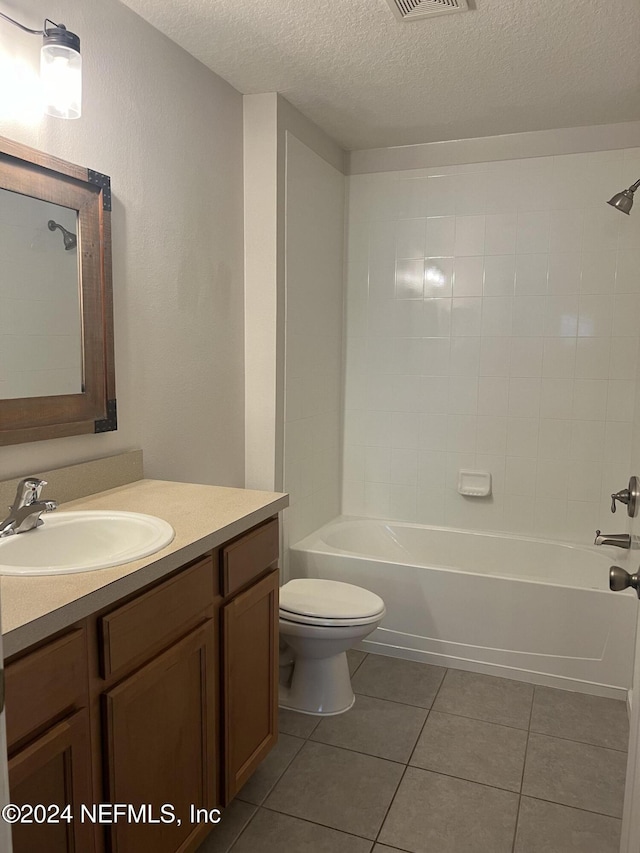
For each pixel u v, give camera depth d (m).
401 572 2.91
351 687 2.62
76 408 1.87
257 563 1.87
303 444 3.19
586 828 1.86
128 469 2.11
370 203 3.52
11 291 1.66
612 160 3.09
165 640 1.48
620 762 2.17
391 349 3.56
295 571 3.10
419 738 2.30
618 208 2.74
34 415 1.74
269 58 2.39
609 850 1.78
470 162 3.32
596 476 3.24
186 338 2.43
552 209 3.20
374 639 2.98
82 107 1.87
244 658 1.82
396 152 3.44
